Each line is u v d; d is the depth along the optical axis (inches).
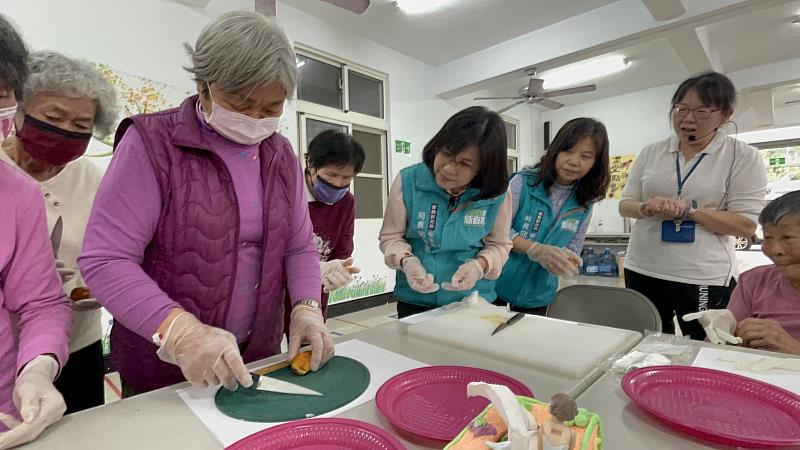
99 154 91.2
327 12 137.6
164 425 22.8
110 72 94.9
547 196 61.5
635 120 223.3
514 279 65.0
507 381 26.9
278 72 26.2
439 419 22.9
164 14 103.7
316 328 31.3
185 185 29.2
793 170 203.6
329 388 27.0
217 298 31.5
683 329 62.5
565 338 36.4
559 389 27.4
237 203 31.3
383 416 23.4
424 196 49.2
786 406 23.5
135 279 25.7
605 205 235.9
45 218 28.9
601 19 140.8
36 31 85.3
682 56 152.4
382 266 168.4
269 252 33.3
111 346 33.7
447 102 197.9
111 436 21.6
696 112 56.4
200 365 24.1
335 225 66.4
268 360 31.9
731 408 23.8
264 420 23.0
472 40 162.9
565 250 58.9
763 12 135.0
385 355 33.0
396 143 173.3
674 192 63.7
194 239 29.7
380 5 134.3
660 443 20.9
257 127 29.5
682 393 25.7
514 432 17.2
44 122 36.6
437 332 37.7
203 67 26.5
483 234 50.3
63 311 28.7
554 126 256.4
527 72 166.4
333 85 151.9
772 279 46.1
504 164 46.3
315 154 60.6
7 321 27.1
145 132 28.5
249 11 27.5
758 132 211.8
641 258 66.4
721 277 59.9
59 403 22.3
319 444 20.4
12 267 26.9
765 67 180.7
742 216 56.9
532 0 134.4
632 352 32.7
